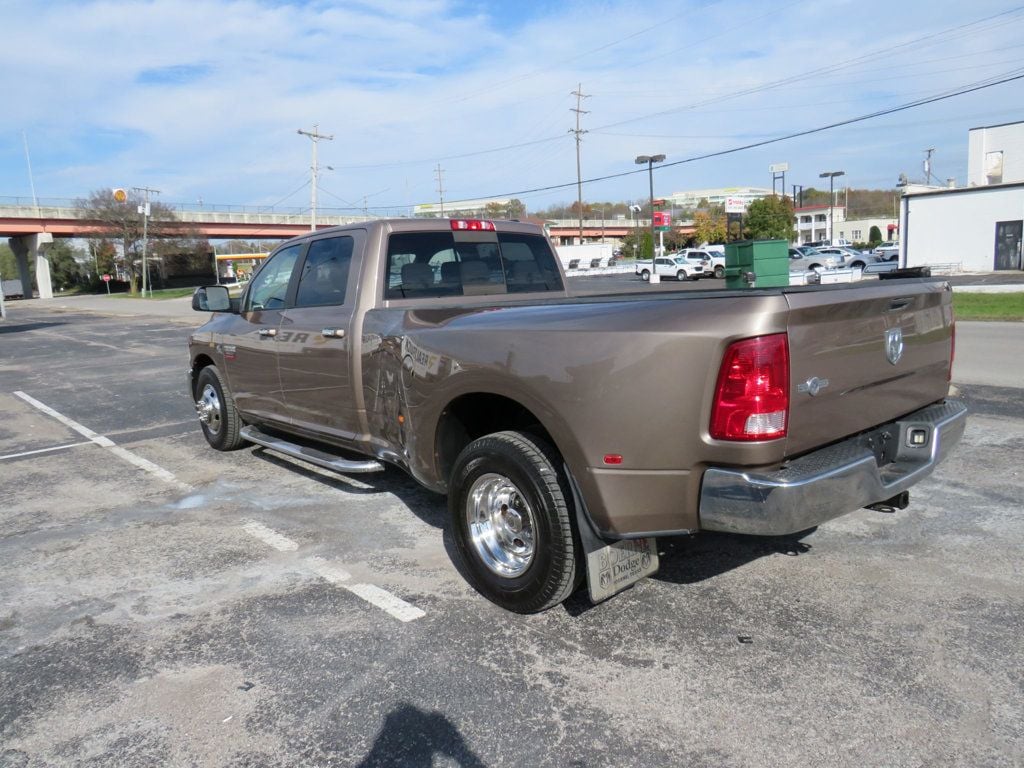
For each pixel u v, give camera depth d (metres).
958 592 3.64
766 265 17.77
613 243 124.38
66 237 76.38
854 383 3.16
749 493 2.75
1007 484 5.20
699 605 3.60
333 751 2.63
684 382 2.82
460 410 3.90
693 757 2.54
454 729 2.73
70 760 2.62
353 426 4.74
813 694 2.86
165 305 44.84
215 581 4.07
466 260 5.05
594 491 3.08
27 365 15.54
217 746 2.68
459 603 3.71
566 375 3.11
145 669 3.20
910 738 2.59
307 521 4.95
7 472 6.57
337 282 4.85
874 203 144.12
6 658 3.33
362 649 3.31
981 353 11.28
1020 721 2.66
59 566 4.35
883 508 3.71
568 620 3.50
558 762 2.54
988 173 47.47
